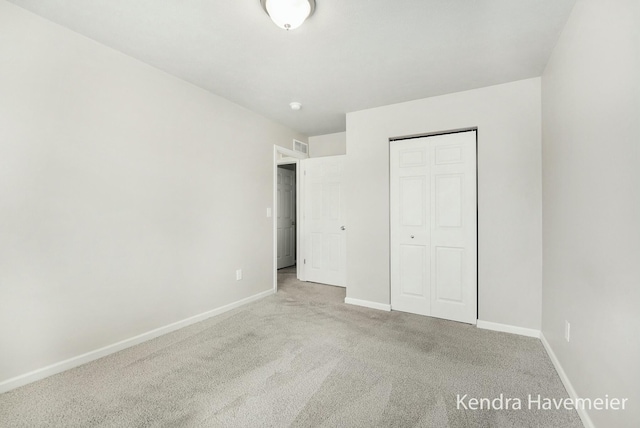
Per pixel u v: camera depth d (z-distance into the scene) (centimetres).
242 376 193
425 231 311
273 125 392
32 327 184
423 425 149
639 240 104
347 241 350
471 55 226
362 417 154
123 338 230
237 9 176
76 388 179
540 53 221
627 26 112
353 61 237
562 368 189
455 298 296
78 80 204
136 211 238
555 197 210
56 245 194
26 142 181
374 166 334
